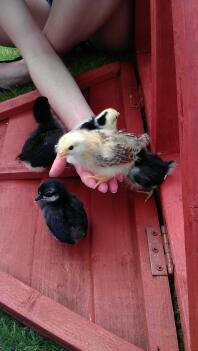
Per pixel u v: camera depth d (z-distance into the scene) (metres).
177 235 0.41
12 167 0.51
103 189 0.44
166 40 0.40
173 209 0.43
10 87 0.67
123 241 0.45
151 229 0.44
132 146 0.44
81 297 0.40
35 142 0.49
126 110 0.58
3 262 0.44
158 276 0.40
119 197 0.49
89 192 0.50
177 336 0.36
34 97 0.60
